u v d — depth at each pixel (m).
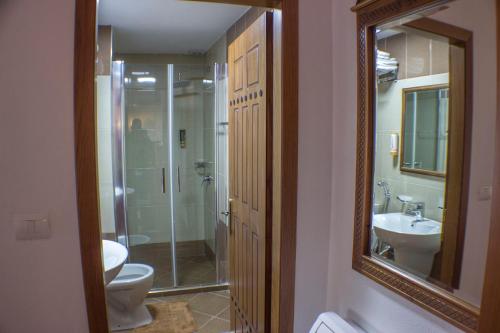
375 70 1.37
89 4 1.35
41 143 1.37
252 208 2.13
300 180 1.65
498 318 0.90
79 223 1.41
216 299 3.39
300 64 1.60
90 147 1.39
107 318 1.49
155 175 3.98
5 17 1.31
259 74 1.93
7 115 1.34
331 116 1.66
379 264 1.36
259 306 2.04
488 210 0.96
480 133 0.98
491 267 0.91
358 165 1.46
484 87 0.96
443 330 1.11
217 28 3.49
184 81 3.96
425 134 1.16
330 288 1.71
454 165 1.07
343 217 1.61
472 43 0.99
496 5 0.91
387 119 1.32
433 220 1.14
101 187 3.20
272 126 1.85
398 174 1.28
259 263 2.02
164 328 2.87
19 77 1.33
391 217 1.32
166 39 3.91
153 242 4.06
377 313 1.40
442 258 1.11
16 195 1.37
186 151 4.12
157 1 2.72
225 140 3.57
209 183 4.11
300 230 1.67
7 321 1.42
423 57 1.15
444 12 1.07
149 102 3.91
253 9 2.77
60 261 1.43
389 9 1.26
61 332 1.46
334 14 1.61
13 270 1.40
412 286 1.21
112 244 2.52
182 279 3.74
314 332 1.42
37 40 1.33
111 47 3.23
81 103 1.37
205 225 4.29
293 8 1.57
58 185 1.39
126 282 2.78
